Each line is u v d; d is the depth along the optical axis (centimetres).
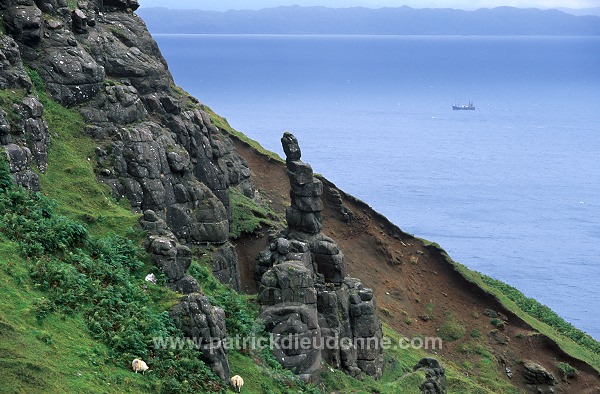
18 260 6084
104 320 5925
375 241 12656
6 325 5375
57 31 8606
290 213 8756
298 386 6969
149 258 6812
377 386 8000
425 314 11862
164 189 8344
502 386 10762
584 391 11069
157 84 9288
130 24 9775
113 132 8381
